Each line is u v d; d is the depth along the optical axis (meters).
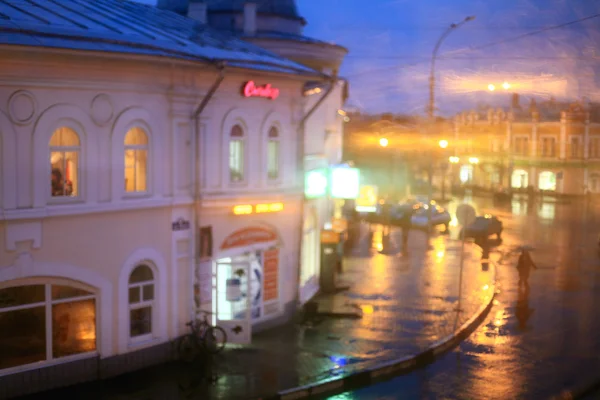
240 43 21.77
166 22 20.56
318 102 20.69
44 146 13.95
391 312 22.30
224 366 16.31
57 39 13.63
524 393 15.05
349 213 48.66
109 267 15.24
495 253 36.47
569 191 71.00
